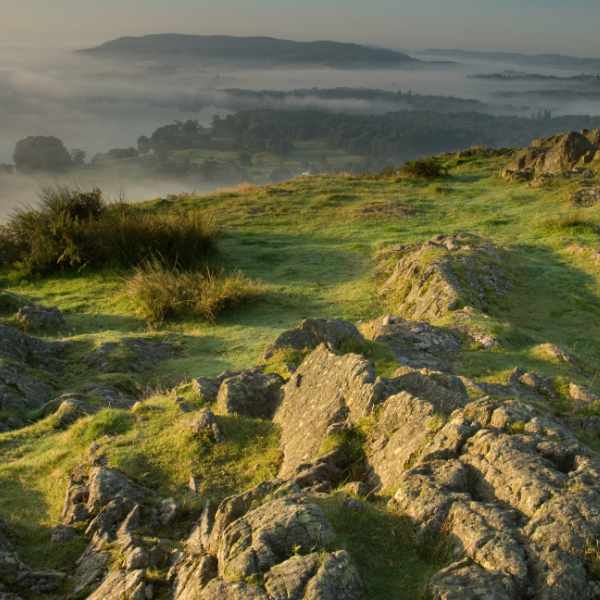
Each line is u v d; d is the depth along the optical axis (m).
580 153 47.41
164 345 20.39
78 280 29.23
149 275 26.05
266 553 5.68
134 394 16.20
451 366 14.62
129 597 6.56
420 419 8.24
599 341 19.83
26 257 30.27
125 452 10.68
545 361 15.49
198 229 30.70
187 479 9.84
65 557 8.26
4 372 15.62
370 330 17.58
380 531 6.25
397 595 5.51
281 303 24.98
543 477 6.25
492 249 27.08
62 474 10.61
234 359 18.91
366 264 28.98
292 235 34.59
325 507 6.45
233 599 5.27
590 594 5.20
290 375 12.46
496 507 6.07
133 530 8.47
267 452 10.23
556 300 23.25
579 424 10.64
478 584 5.30
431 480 6.68
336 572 5.37
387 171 53.50
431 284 22.45
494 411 7.57
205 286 24.83
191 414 11.74
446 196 42.03
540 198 39.41
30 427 13.17
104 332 22.00
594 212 34.19
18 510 9.76
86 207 33.22
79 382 16.95
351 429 9.16
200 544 7.51
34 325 22.38
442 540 5.99
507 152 58.69
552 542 5.54
